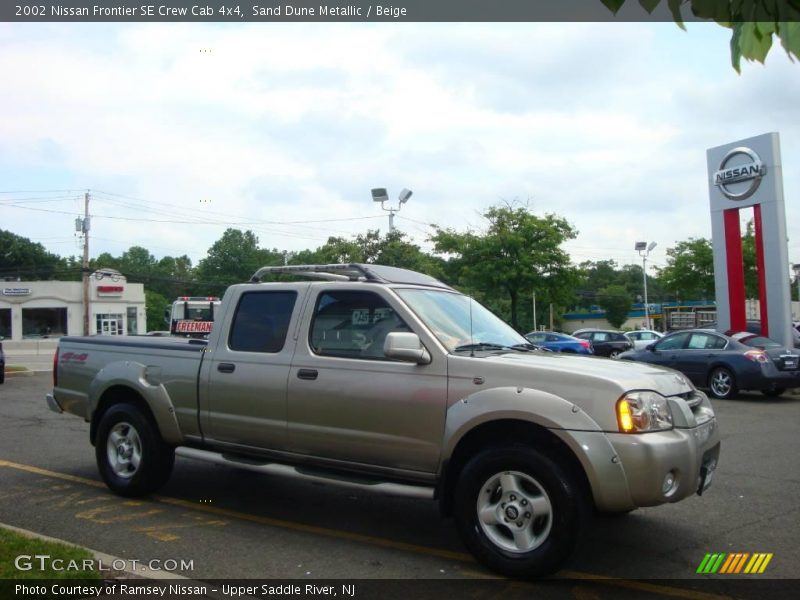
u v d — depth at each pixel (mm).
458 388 4836
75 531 5477
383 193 25672
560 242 30438
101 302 54656
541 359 5016
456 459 4887
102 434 6656
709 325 37875
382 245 25656
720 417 12078
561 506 4312
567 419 4387
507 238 29859
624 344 29297
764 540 5340
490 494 4637
